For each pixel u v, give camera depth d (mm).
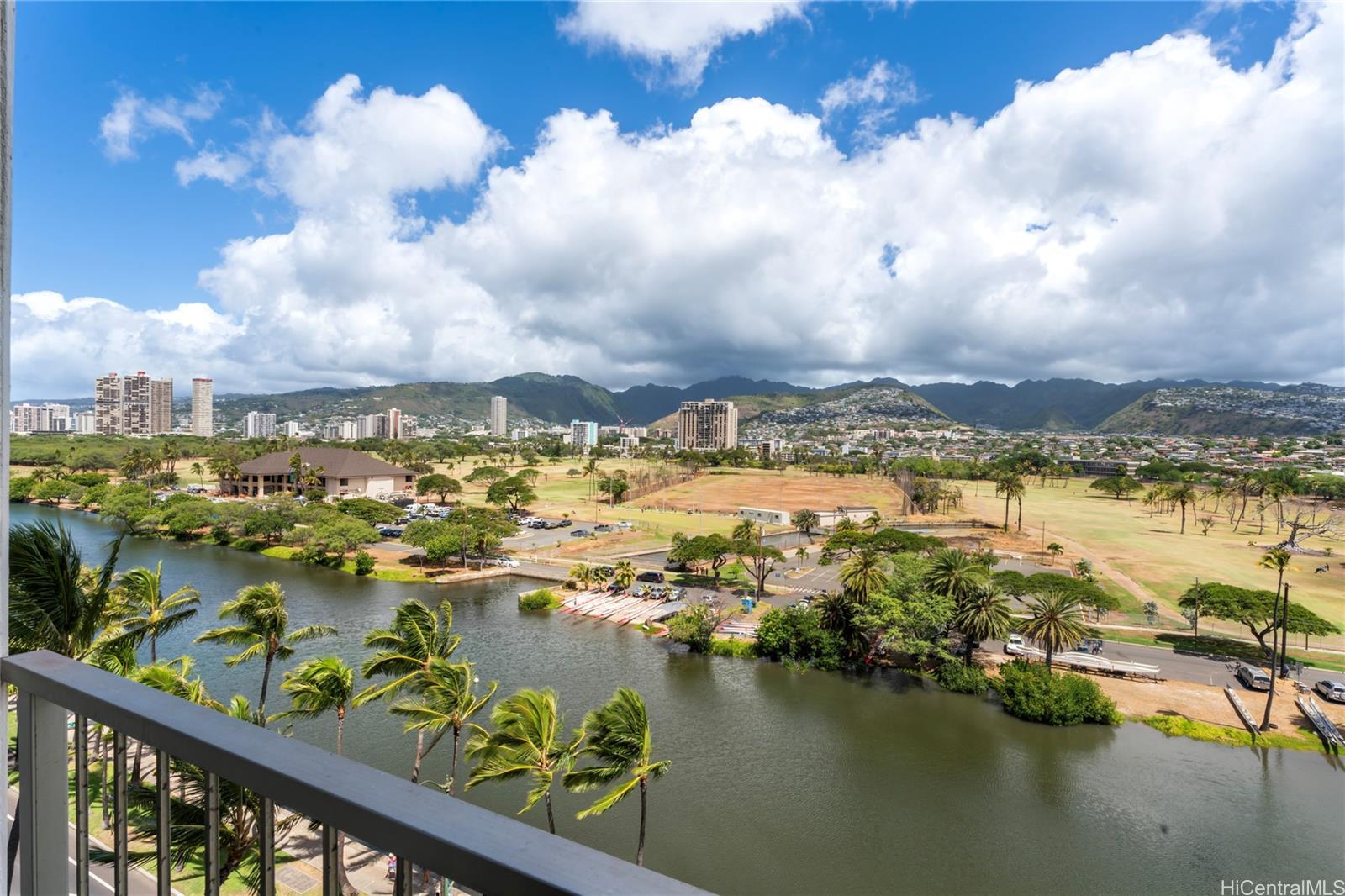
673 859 20500
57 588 11648
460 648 39250
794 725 30016
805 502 117250
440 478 105125
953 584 38031
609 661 37531
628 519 92188
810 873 20094
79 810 2404
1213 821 23266
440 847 1501
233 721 2062
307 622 41906
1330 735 28750
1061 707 30656
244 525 65125
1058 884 19922
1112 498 133000
